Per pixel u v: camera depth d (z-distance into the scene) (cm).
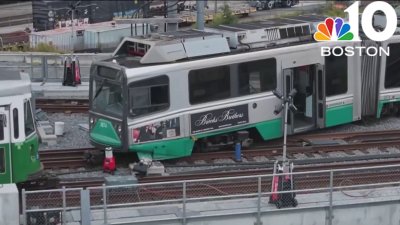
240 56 3597
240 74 3612
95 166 3456
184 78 3447
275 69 3722
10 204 2559
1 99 2864
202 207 2828
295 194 2914
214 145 3653
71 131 4003
